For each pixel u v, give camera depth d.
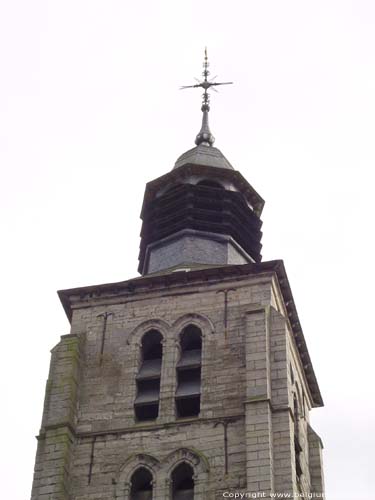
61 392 45.59
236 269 48.38
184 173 55.97
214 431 43.34
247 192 56.50
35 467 43.41
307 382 52.38
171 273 48.81
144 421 44.97
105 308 49.12
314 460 49.06
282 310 49.69
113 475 43.16
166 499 41.97
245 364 45.06
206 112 62.25
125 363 46.97
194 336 47.75
